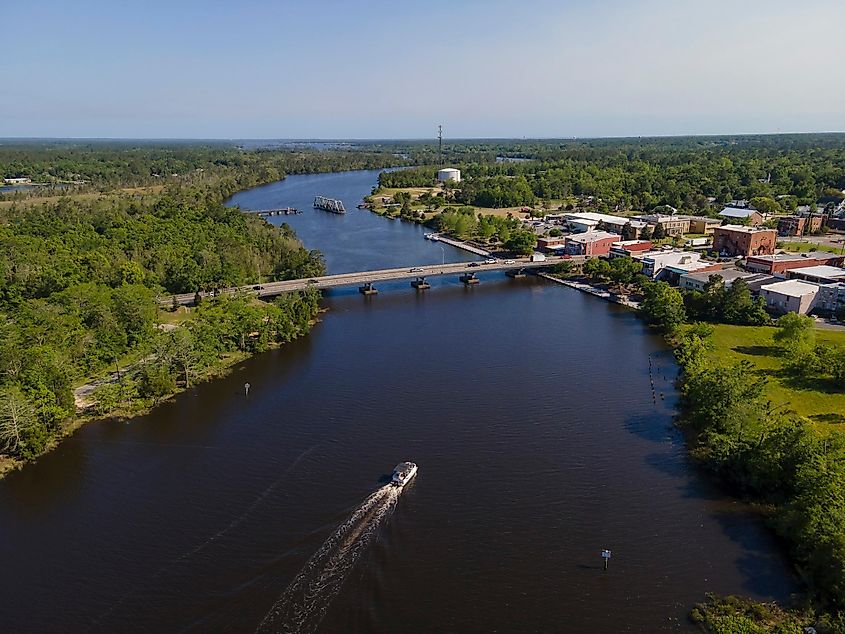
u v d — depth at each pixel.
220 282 196.62
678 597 74.06
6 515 91.06
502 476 99.44
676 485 96.69
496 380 137.88
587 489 95.69
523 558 80.88
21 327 137.12
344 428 116.06
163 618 71.31
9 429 105.81
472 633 69.00
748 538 84.12
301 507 91.62
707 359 139.12
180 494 95.50
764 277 197.00
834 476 81.75
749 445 96.94
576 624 70.31
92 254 199.25
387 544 83.38
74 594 75.31
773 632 66.31
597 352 155.50
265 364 149.62
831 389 125.56
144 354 136.25
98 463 104.94
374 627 69.69
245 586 75.94
